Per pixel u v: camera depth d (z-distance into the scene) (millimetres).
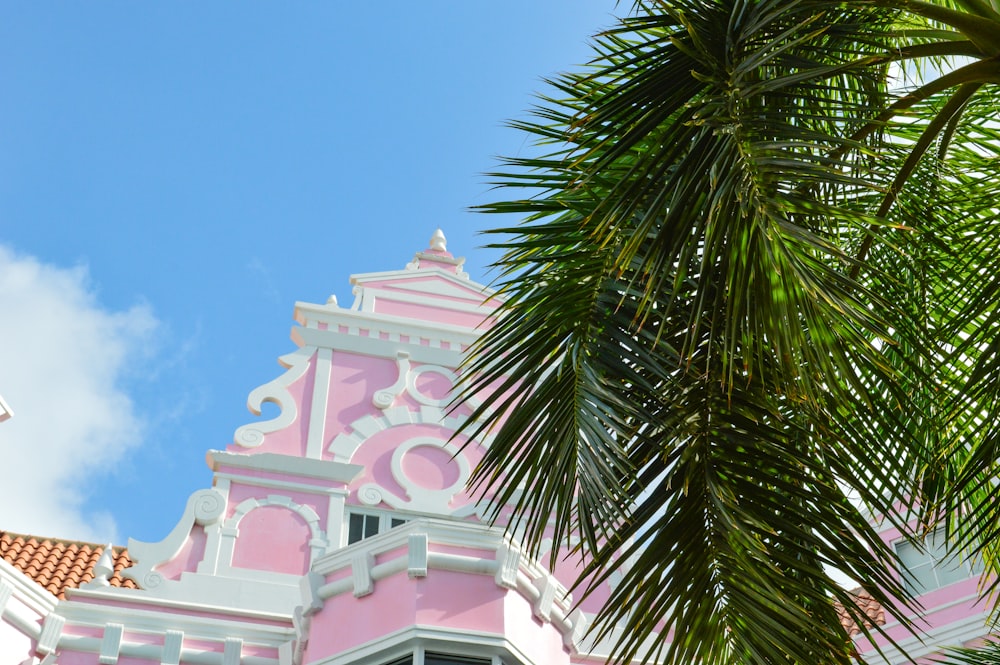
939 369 7195
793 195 5789
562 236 7184
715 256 5793
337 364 17406
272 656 14070
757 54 5750
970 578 15773
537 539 6848
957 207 7871
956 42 6121
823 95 7422
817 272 5633
